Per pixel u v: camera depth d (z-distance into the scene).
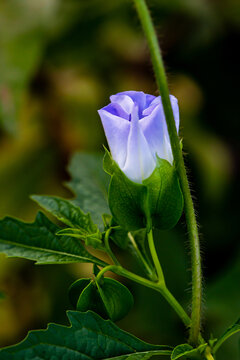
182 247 0.44
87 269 0.46
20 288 0.47
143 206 0.29
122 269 0.30
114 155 0.29
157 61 0.28
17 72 0.46
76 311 0.29
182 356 0.30
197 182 0.49
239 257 0.43
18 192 0.49
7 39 0.47
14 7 0.49
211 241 0.48
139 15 0.28
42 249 0.31
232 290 0.43
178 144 0.28
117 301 0.29
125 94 0.29
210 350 0.30
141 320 0.43
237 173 0.49
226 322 0.42
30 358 0.28
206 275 0.47
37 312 0.47
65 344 0.28
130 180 0.29
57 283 0.47
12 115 0.45
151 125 0.29
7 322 0.48
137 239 0.31
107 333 0.29
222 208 0.48
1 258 0.46
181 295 0.43
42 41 0.48
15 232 0.31
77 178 0.35
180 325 0.43
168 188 0.29
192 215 0.29
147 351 0.29
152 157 0.29
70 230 0.31
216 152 0.49
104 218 0.31
